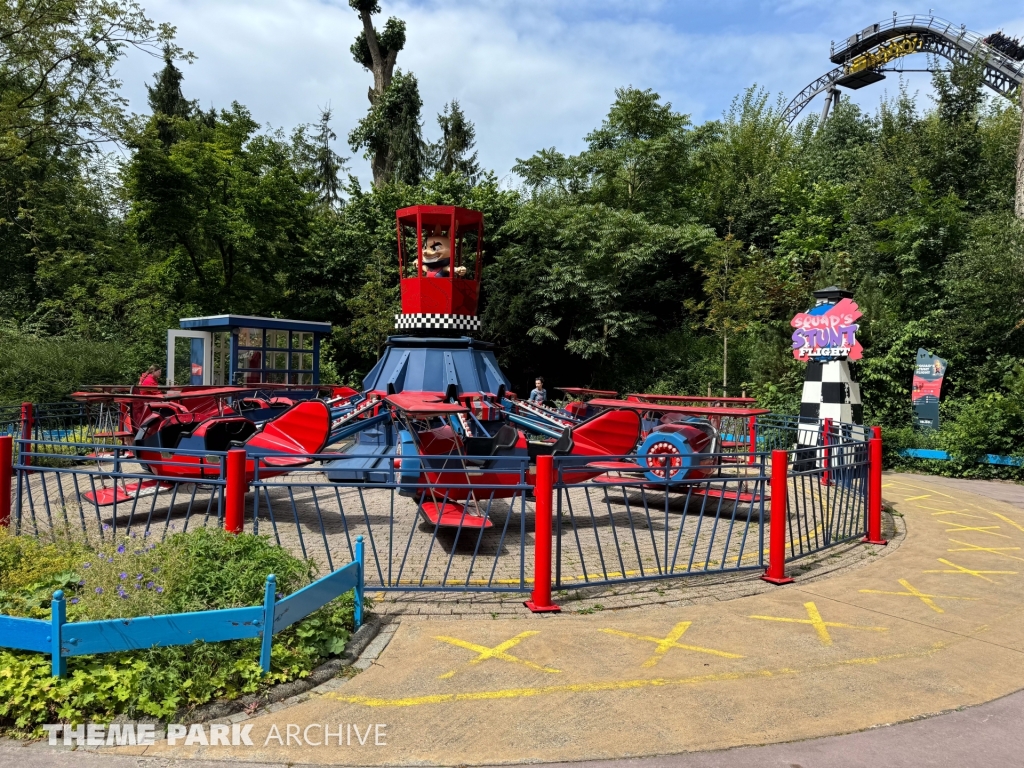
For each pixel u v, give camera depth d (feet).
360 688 12.69
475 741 10.92
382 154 93.30
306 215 75.87
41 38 58.08
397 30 97.66
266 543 15.67
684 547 23.26
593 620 16.34
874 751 10.81
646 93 75.72
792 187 77.87
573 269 64.28
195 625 11.84
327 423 25.08
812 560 22.06
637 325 67.62
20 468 19.27
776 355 55.21
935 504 32.58
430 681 13.00
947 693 12.96
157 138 65.67
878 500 24.66
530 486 17.34
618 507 29.55
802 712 12.08
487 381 34.47
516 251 69.05
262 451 25.86
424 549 22.00
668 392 65.72
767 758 10.54
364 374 73.05
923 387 47.03
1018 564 22.22
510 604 17.21
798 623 16.47
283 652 12.87
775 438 42.06
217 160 65.51
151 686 11.41
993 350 47.83
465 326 34.45
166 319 66.74
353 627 15.12
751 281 55.62
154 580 13.52
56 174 76.69
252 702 11.85
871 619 16.87
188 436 27.86
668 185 78.48
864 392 49.49
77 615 12.47
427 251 34.53
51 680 11.16
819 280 56.70
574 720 11.64
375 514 26.73
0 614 12.39
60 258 76.07
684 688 12.91
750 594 18.53
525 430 33.19
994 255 47.06
